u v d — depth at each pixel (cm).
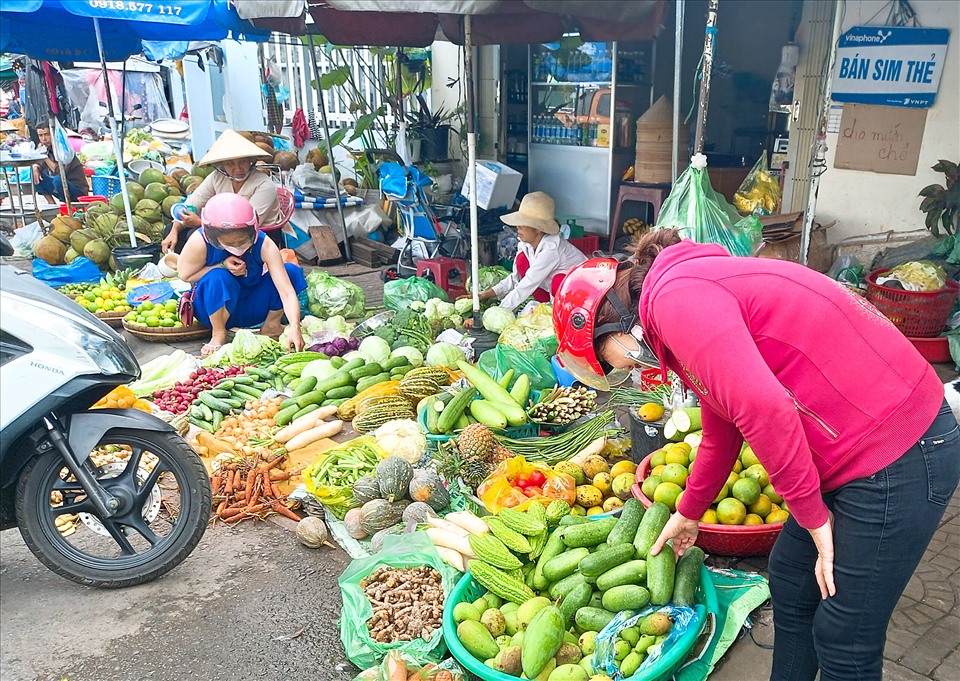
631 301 191
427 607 268
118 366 305
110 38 866
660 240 196
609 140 811
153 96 1545
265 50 1178
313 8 654
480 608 259
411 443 388
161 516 378
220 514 370
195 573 328
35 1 553
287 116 1248
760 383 161
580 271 199
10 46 818
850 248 665
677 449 313
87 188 1209
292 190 911
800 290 173
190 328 603
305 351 548
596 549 276
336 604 303
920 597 288
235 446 423
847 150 654
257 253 575
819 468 179
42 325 291
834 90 653
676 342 170
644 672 222
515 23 654
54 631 291
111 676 266
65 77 1456
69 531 365
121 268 769
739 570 301
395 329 550
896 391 171
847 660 182
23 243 966
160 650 279
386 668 241
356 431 446
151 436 311
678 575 252
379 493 345
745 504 294
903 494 170
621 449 391
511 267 749
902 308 520
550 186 895
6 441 287
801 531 203
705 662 248
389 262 881
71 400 313
